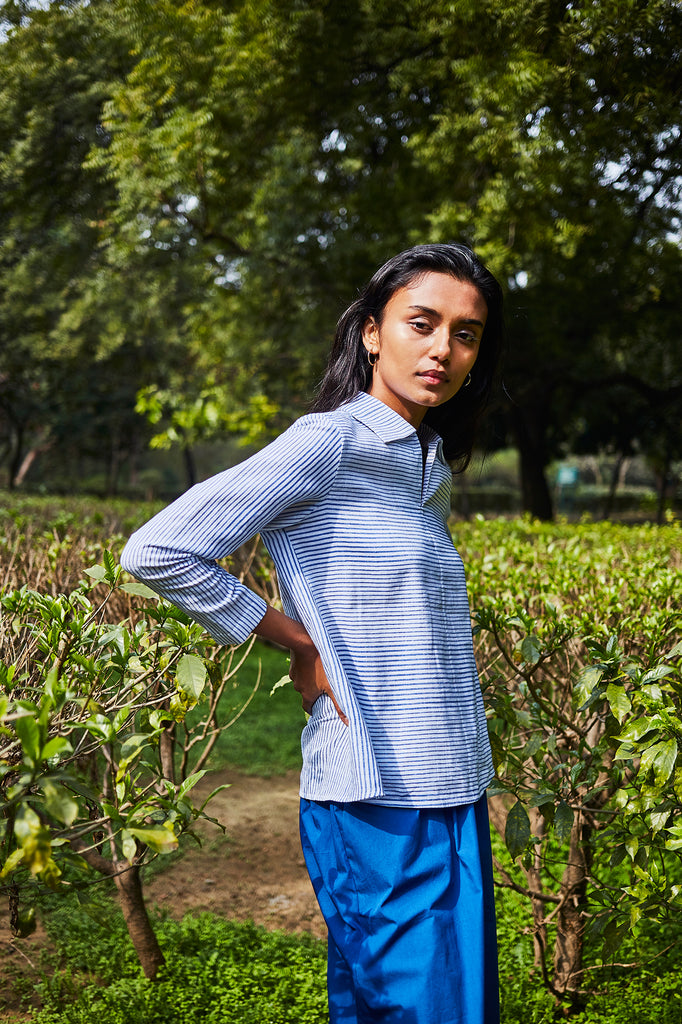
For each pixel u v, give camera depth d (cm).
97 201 995
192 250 1097
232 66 697
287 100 752
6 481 2939
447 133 690
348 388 168
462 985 140
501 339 183
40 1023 235
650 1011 245
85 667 154
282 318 1243
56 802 120
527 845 207
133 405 2339
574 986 251
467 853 147
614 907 220
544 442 1653
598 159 611
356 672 144
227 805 421
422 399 158
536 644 217
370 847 143
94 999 253
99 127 930
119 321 1258
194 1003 252
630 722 182
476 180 762
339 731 145
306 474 143
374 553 147
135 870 257
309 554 147
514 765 216
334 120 805
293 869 353
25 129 912
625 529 632
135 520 565
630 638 245
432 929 140
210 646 244
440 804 145
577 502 3550
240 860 360
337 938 150
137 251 984
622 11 520
